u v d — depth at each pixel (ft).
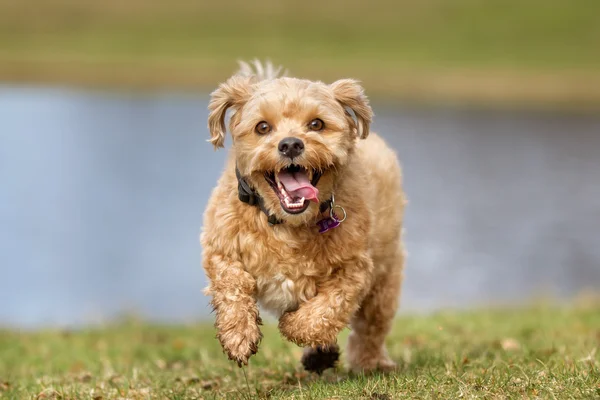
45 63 164.55
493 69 178.70
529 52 197.67
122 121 117.91
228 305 20.29
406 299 50.72
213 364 28.53
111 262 57.47
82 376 27.02
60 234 64.23
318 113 20.29
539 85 162.71
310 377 24.97
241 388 23.57
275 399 20.58
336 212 20.59
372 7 237.86
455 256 59.98
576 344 29.43
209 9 226.99
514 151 105.60
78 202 74.23
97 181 83.25
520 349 28.55
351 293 20.76
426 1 243.40
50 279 53.42
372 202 22.34
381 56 187.52
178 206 73.46
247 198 20.40
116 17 212.84
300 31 209.15
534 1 240.94
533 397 19.04
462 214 72.95
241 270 20.58
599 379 20.29
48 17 207.72
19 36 188.65
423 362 25.98
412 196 80.28
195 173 87.71
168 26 207.62
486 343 31.65
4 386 26.45
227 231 20.63
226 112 22.49
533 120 129.70
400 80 163.12
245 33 204.74
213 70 166.09
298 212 19.74
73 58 170.91
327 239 20.53
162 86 148.56
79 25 202.80
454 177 89.81
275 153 19.65
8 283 52.47
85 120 117.08
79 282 52.75
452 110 136.98
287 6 234.99
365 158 23.27
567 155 103.09
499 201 78.59
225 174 21.58
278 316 21.91
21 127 110.01
